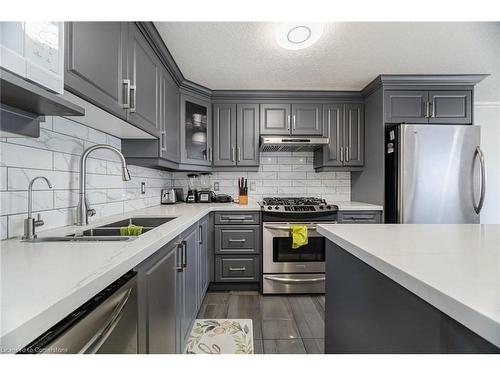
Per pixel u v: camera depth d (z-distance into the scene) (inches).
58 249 34.4
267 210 98.3
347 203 111.7
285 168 125.1
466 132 92.9
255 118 112.7
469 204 92.2
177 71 89.8
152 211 82.7
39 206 46.5
